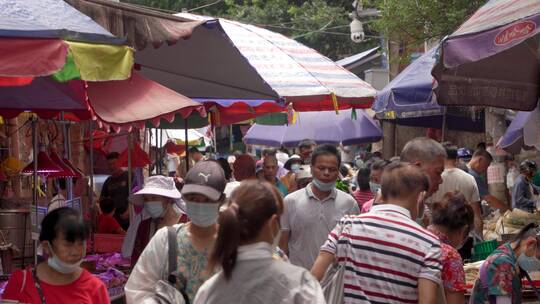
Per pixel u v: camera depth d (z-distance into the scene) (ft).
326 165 23.53
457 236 18.95
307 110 39.24
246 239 12.71
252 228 12.67
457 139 68.44
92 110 23.13
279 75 34.14
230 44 33.73
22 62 16.93
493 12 23.36
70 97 27.58
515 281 20.48
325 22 114.01
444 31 59.31
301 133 66.90
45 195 42.06
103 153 52.80
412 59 67.92
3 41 16.92
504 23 20.81
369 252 16.72
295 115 50.21
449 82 25.84
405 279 16.47
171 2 119.65
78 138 50.70
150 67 35.73
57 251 16.70
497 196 48.19
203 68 35.63
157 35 27.40
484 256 26.99
